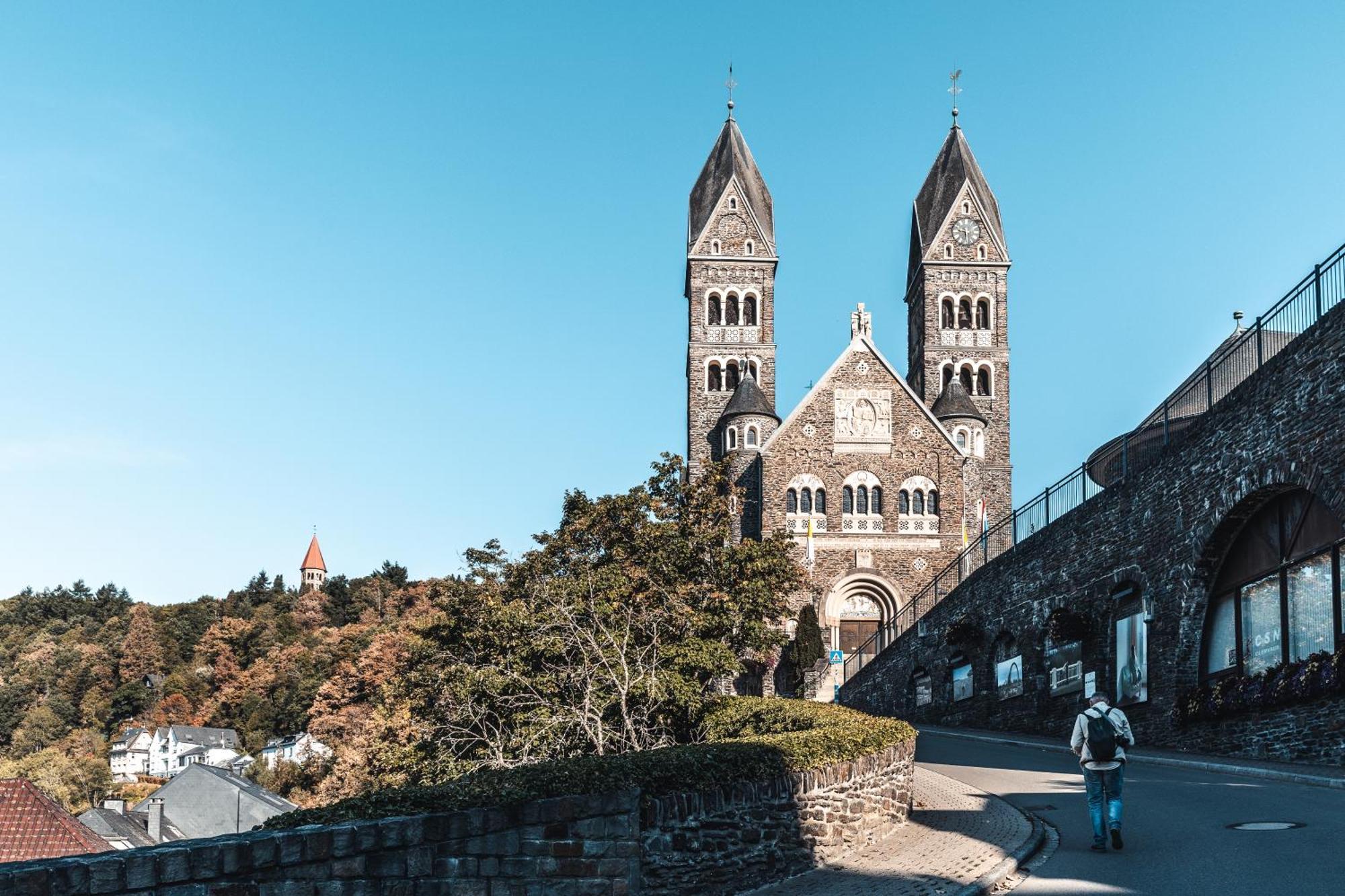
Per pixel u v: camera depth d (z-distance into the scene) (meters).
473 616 32.38
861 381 81.56
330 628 160.62
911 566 79.69
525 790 12.45
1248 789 20.88
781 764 15.70
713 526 33.41
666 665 27.44
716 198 94.00
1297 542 26.55
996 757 32.25
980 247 94.38
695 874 13.94
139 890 9.71
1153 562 32.19
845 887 14.76
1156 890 13.24
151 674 163.12
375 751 48.53
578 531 33.25
